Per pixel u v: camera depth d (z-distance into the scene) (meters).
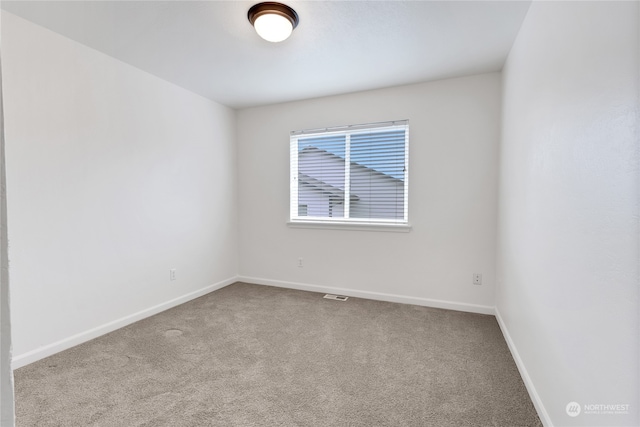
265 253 4.05
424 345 2.38
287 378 1.95
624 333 0.94
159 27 2.17
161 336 2.53
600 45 1.09
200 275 3.60
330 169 3.68
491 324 2.78
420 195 3.25
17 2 1.88
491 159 2.98
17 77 2.04
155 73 2.95
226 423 1.56
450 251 3.17
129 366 2.07
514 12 1.99
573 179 1.28
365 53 2.55
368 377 1.96
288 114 3.82
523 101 2.04
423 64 2.76
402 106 3.28
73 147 2.35
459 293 3.16
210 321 2.85
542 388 1.59
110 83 2.60
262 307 3.21
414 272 3.32
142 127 2.88
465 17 2.05
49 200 2.21
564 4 1.39
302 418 1.60
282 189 3.91
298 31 2.22
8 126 2.00
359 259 3.55
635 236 0.89
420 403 1.72
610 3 1.03
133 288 2.83
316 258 3.77
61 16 2.03
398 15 2.04
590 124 1.15
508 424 1.56
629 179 0.92
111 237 2.63
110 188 2.62
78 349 2.30
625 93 0.95
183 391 1.81
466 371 2.03
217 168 3.81
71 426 1.53
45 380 1.91
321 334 2.58
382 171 3.43
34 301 2.14
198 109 3.52
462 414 1.63
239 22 2.11
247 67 2.81
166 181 3.14
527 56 1.97
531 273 1.81
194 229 3.50
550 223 1.52
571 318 1.28
